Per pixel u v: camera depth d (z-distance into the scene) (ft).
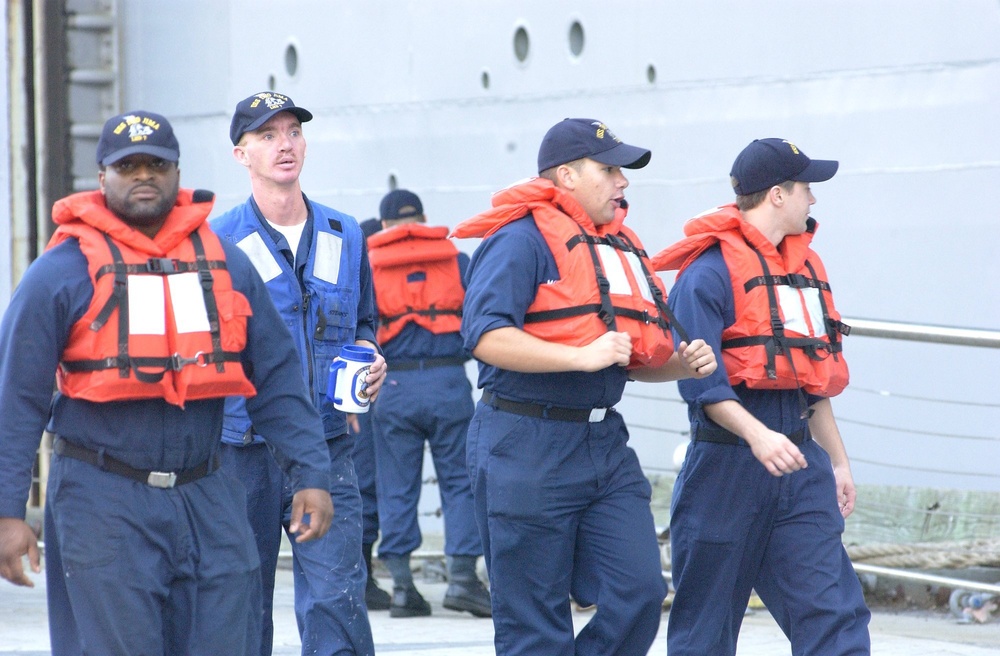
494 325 46.14
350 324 54.13
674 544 52.26
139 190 39.24
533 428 47.93
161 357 38.81
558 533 48.03
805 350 51.01
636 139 93.76
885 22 81.20
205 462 40.78
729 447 50.55
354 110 110.93
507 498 47.75
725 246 51.57
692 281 51.06
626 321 47.29
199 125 122.11
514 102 99.96
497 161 101.24
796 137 85.61
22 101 126.00
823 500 50.78
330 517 41.81
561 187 49.34
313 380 52.80
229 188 119.44
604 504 48.44
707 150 89.97
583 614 82.28
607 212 49.19
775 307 50.88
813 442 52.03
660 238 93.15
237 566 40.83
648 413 94.89
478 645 72.08
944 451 81.00
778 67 86.28
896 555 80.43
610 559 47.91
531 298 47.57
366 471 85.25
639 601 47.57
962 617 76.74
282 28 115.44
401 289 81.87
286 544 105.70
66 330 38.68
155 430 39.37
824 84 84.12
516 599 48.44
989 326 78.23
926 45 79.61
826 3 83.82
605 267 47.57
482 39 101.65
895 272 82.07
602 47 95.04
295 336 52.75
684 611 52.39
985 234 78.07
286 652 70.85
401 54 107.14
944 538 80.53
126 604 38.83
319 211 54.65
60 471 39.27
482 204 102.27
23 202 126.21
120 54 129.80
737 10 87.86
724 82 88.89
